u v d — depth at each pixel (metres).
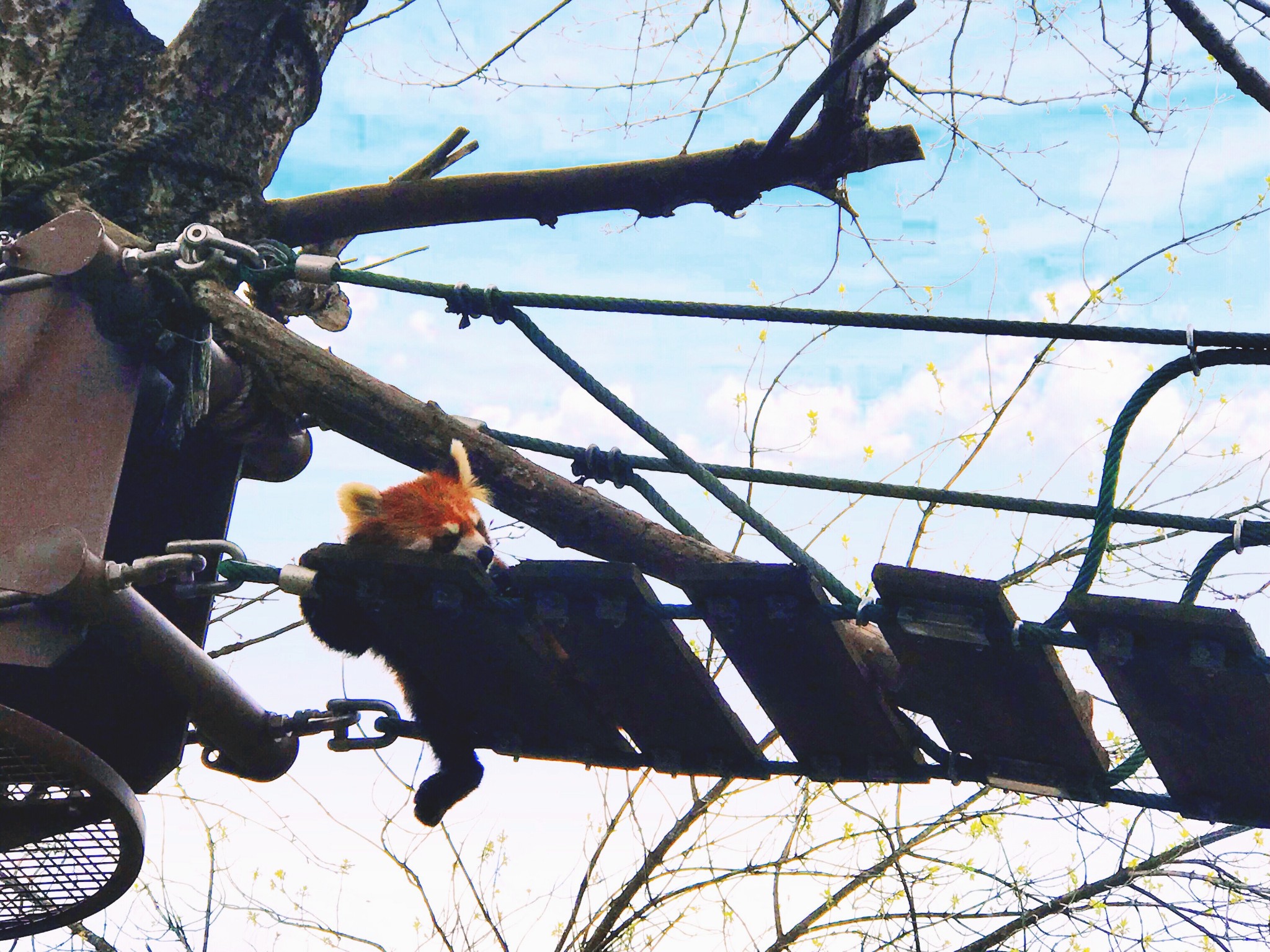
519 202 5.43
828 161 5.22
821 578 3.59
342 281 3.97
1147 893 5.66
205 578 3.68
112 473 3.25
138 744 3.69
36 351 3.39
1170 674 2.72
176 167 4.68
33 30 4.73
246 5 4.98
